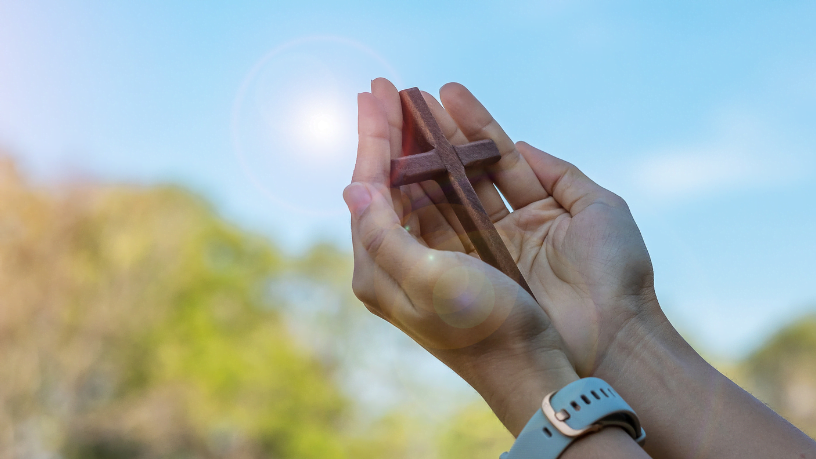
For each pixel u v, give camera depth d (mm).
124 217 13609
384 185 1212
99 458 11648
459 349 931
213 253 14383
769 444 1019
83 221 12844
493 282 905
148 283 13234
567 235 1346
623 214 1338
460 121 1540
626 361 1185
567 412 786
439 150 1394
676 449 1092
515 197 1473
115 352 12492
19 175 12609
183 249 13766
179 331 13164
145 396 12242
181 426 12125
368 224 990
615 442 773
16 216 12188
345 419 13414
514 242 1435
